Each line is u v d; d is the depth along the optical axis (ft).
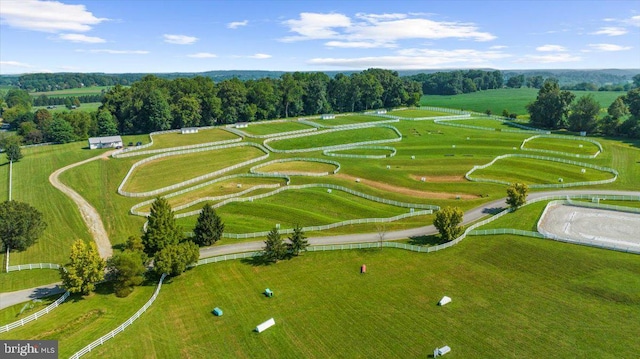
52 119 542.16
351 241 226.58
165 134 527.40
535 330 146.20
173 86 615.57
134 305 173.27
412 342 142.61
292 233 225.97
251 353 140.15
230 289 182.60
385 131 521.65
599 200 273.33
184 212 278.26
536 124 557.33
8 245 225.97
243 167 384.27
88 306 172.65
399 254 209.15
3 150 475.72
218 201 301.22
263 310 165.37
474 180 320.09
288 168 376.07
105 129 537.65
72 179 354.33
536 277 181.57
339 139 483.92
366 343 143.02
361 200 292.20
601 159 375.04
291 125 574.56
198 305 170.81
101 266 182.91
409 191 305.73
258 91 624.59
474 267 192.75
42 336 151.53
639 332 142.72
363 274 191.31
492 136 480.64
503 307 160.76
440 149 424.05
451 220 215.10
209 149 442.91
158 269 185.88
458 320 153.69
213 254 217.15
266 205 285.02
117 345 145.59
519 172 339.16
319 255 212.23
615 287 169.78
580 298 164.45
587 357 131.95
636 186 299.79
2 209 222.89
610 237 217.56
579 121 495.00
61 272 178.09
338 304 167.63
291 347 142.51
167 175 362.12
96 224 264.31
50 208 290.76
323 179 339.36
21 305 176.24
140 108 548.72
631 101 483.51
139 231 251.19
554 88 550.77
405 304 165.68
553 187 300.81
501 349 137.08
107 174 366.63
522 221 239.30
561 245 208.33
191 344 145.69
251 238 237.25
